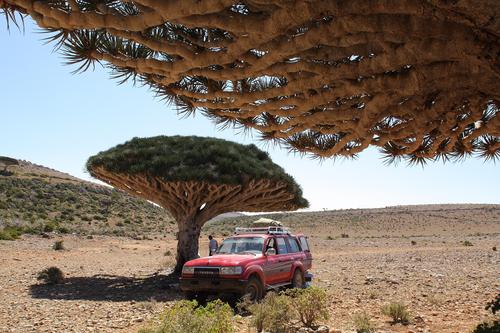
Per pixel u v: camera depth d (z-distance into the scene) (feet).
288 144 22.75
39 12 12.35
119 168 58.95
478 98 14.93
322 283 59.47
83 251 117.39
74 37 14.37
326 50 13.92
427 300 42.14
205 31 14.79
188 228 64.39
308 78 14.69
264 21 11.91
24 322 34.81
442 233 287.89
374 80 14.08
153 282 59.31
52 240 138.62
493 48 11.68
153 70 15.02
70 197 271.69
